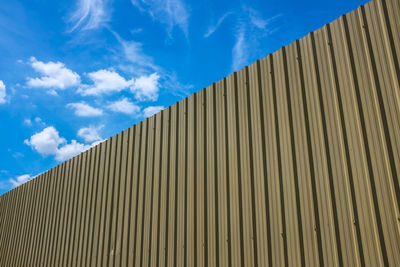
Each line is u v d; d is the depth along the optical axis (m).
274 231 3.40
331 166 3.10
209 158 4.30
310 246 3.09
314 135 3.29
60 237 7.09
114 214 5.73
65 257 6.71
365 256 2.74
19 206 9.56
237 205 3.81
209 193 4.18
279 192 3.44
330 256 2.95
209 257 3.96
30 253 8.17
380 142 2.81
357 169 2.92
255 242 3.54
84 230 6.38
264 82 3.87
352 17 3.22
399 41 2.84
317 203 3.13
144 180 5.28
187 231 4.31
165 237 4.61
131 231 5.25
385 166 2.75
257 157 3.74
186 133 4.75
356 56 3.11
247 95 4.03
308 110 3.38
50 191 8.07
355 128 3.00
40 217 8.17
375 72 2.95
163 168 4.98
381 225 2.69
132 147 5.77
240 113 4.06
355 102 3.04
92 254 5.96
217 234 3.95
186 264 4.20
